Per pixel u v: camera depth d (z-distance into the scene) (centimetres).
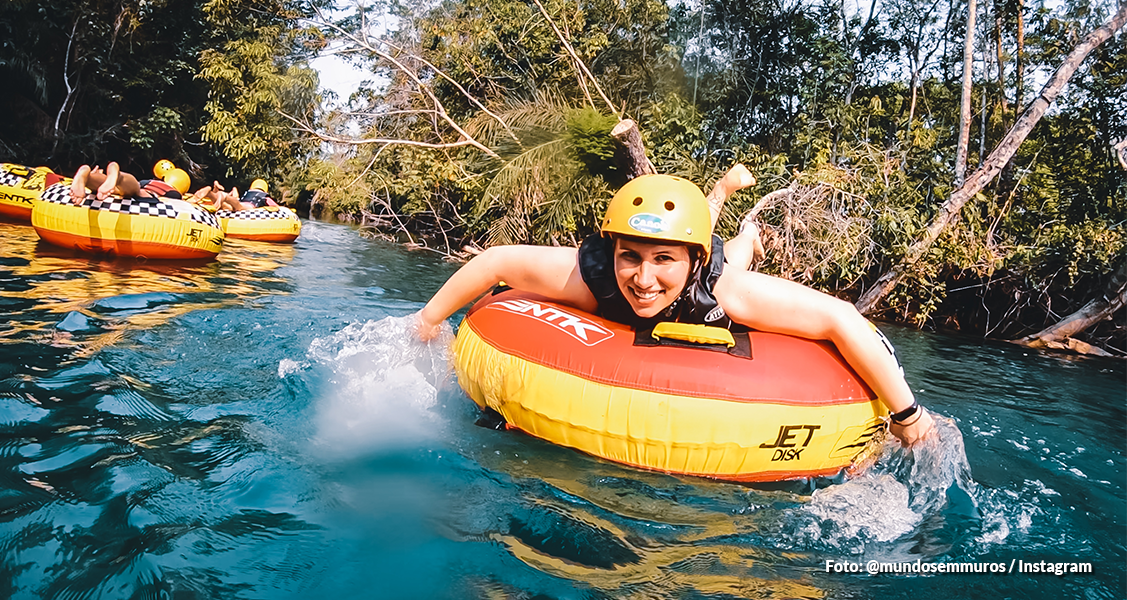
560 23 1224
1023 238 988
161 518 205
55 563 177
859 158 940
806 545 232
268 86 1557
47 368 324
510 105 1109
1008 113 1223
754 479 281
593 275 302
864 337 286
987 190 1069
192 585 175
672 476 278
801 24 1211
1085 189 1064
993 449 362
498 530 221
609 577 200
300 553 196
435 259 1154
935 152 1050
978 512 271
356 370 365
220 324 455
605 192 948
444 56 1321
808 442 278
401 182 1332
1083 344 860
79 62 1770
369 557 198
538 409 294
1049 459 353
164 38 1991
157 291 545
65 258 648
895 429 297
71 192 650
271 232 1122
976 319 973
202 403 303
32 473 223
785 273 893
